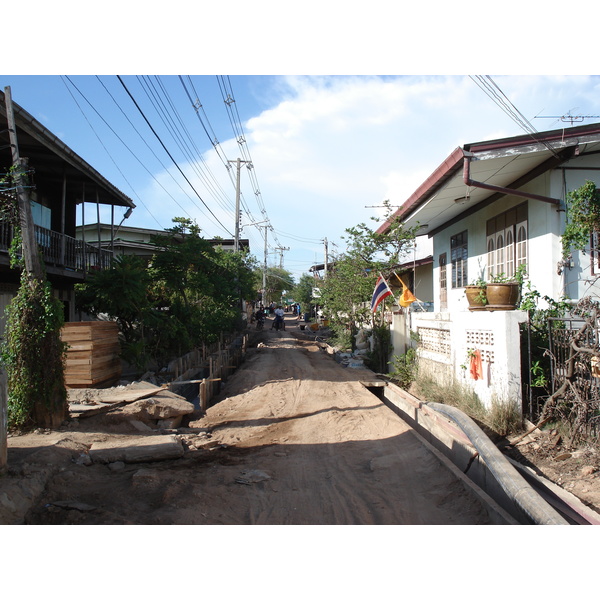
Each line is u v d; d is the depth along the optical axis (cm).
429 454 658
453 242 1423
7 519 430
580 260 891
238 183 2889
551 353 709
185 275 1639
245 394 1154
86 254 1488
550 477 584
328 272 2794
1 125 991
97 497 510
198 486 544
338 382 1286
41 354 713
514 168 959
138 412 805
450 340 1034
